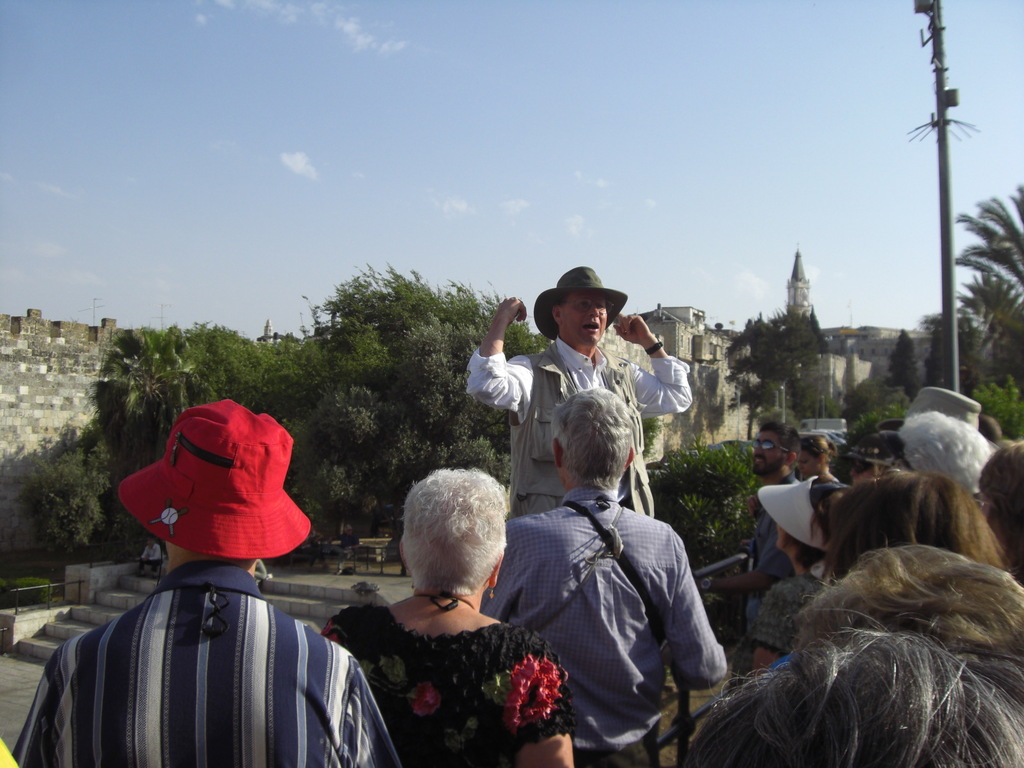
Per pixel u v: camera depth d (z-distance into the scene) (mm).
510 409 3812
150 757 1664
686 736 3414
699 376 54188
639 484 4062
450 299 29594
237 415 2051
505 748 2207
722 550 7508
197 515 1918
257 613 1867
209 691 1724
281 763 1716
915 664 1199
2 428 30438
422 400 21359
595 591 2840
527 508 3803
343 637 2420
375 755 1936
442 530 2420
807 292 164125
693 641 2959
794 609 3012
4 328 30656
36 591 20875
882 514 2588
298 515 2133
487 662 2248
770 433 5320
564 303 4125
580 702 2803
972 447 3938
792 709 1196
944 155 8891
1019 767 1082
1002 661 1289
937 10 8867
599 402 3078
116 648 1752
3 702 12398
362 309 29000
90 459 28781
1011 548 2861
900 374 87000
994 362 25750
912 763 1068
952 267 8867
